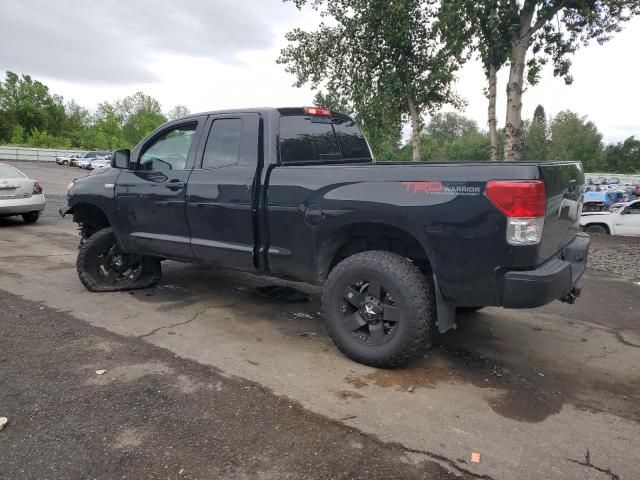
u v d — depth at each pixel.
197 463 2.46
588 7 12.58
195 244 4.62
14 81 76.75
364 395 3.23
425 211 3.29
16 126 72.06
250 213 4.16
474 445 2.69
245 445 2.62
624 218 15.17
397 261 3.48
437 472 2.45
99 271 5.57
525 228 3.02
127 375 3.41
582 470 2.50
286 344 4.11
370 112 16.34
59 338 4.08
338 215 3.65
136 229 5.14
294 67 17.52
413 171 3.38
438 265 3.31
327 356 3.87
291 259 4.02
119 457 2.49
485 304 3.26
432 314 3.50
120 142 70.19
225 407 3.01
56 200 16.41
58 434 2.68
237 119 4.41
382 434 2.77
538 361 3.95
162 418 2.87
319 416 2.94
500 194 3.04
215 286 5.92
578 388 3.48
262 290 5.79
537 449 2.68
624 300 5.98
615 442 2.77
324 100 17.59
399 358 3.49
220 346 4.02
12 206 10.48
